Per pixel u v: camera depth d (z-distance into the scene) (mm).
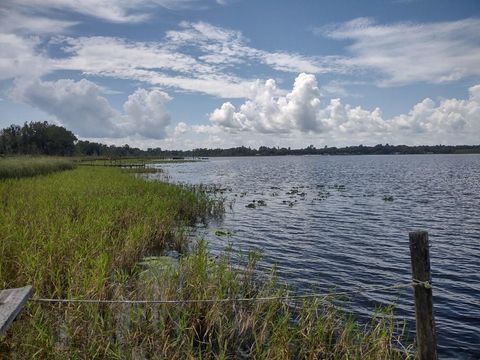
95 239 11727
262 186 45938
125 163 87000
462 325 9555
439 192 38688
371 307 10297
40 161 41375
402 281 12719
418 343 6152
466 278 13242
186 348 7148
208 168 95875
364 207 28922
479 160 152750
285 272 12781
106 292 8523
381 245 17594
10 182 25859
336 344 7199
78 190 22953
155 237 15344
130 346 7035
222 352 6723
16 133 117312
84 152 154500
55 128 123562
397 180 54469
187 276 9281
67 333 6969
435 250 16906
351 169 89438
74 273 8891
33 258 9336
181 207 23594
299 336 7570
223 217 24297
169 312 7914
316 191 40250
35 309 7500
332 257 15477
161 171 70438
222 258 11266
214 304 7871
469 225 22250
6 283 8469
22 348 6680
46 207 16219
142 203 19656
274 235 19406
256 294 9492
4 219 12891
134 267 11078
